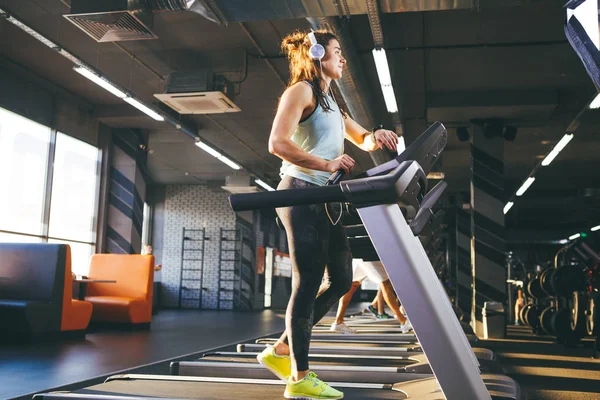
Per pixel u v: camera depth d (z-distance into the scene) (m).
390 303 5.25
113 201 10.88
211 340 6.15
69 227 9.89
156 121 10.52
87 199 10.41
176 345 5.55
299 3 4.64
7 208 8.45
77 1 5.03
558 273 6.41
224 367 2.67
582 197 16.50
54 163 9.34
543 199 17.98
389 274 1.23
